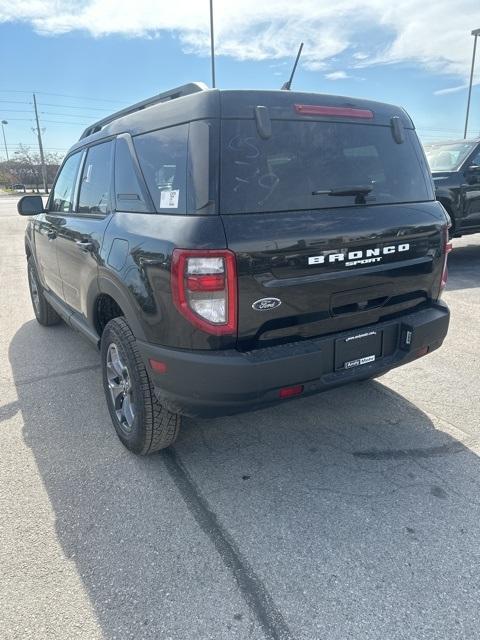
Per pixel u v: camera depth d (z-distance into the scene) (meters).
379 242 2.65
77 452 3.09
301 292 2.43
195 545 2.30
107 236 2.96
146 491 2.69
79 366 4.46
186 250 2.21
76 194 3.87
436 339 2.97
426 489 2.64
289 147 2.47
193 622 1.91
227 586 2.07
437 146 8.43
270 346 2.45
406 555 2.20
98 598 2.03
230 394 2.33
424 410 3.49
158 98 3.07
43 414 3.58
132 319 2.63
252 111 2.39
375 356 2.80
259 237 2.27
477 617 1.89
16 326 5.74
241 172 2.33
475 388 3.79
